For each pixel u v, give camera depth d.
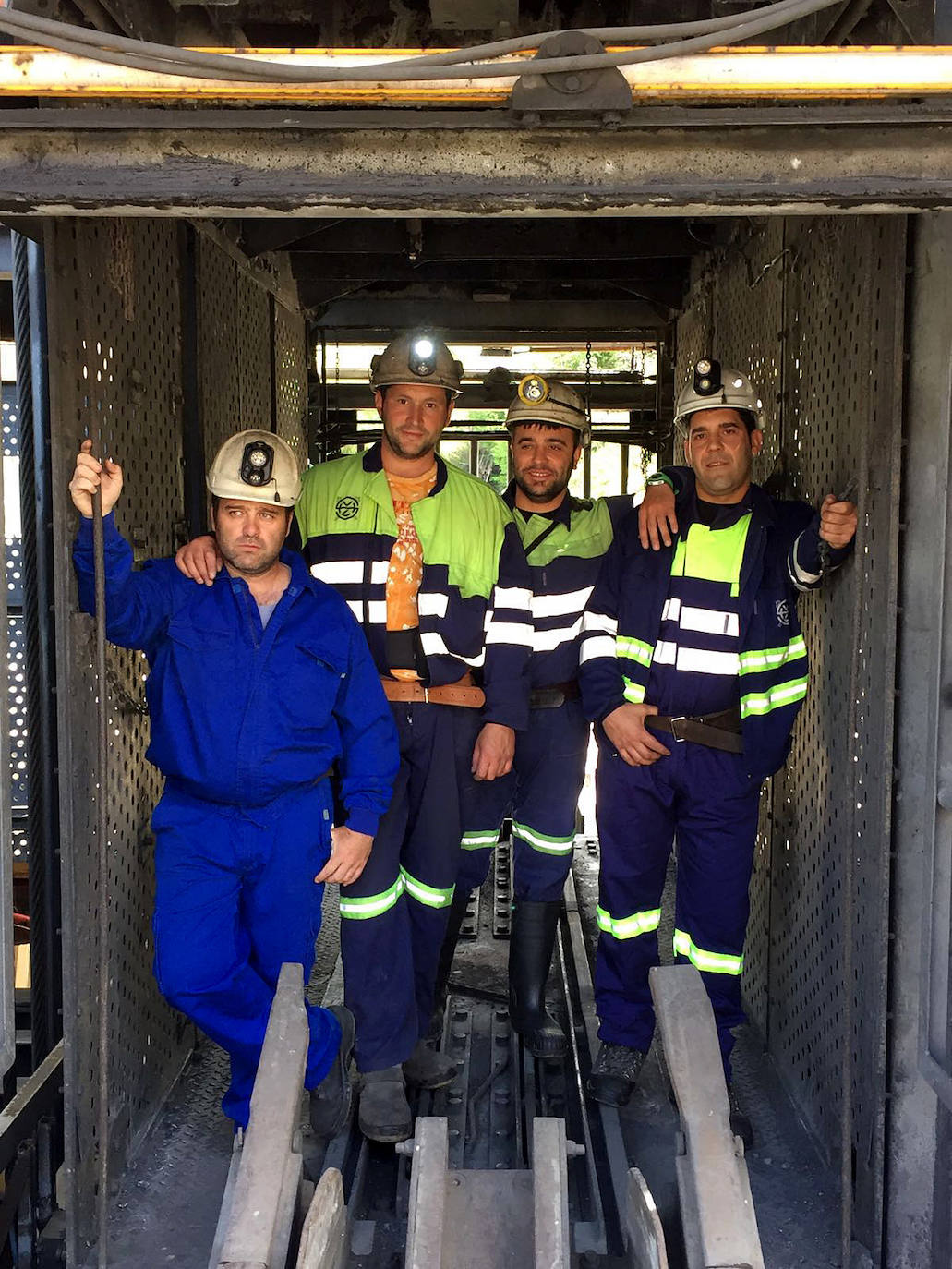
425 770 2.90
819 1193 2.63
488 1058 3.24
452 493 2.90
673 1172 2.67
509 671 2.92
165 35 2.06
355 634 2.65
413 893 2.98
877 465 2.39
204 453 3.38
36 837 3.29
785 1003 3.19
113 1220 2.53
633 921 2.95
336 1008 2.92
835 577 2.79
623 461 6.20
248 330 4.05
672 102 1.72
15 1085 3.80
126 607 2.45
